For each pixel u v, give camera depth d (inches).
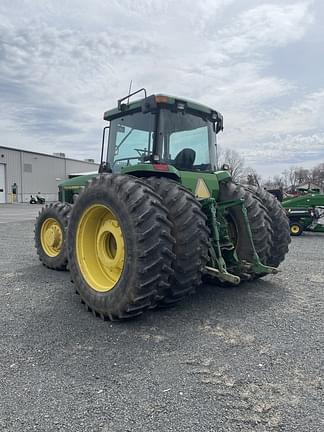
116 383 82.0
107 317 121.8
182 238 121.7
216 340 105.3
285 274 192.7
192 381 82.7
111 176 130.0
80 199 138.7
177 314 127.6
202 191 153.6
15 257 247.6
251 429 65.9
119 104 160.6
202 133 163.6
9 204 1403.8
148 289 114.0
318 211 410.6
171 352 97.5
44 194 1729.8
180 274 122.1
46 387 80.6
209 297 148.3
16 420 69.1
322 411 71.2
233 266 147.6
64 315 127.4
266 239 159.6
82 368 89.1
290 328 114.5
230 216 160.4
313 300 145.0
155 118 145.9
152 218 115.3
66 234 145.3
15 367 89.7
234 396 76.5
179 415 70.1
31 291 159.0
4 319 123.3
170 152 149.1
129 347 100.8
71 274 140.5
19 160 1584.6
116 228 130.8
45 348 100.5
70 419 69.2
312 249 295.7
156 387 80.2
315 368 88.6
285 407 72.6
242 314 127.6
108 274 135.8
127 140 160.9
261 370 87.5
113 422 68.2
